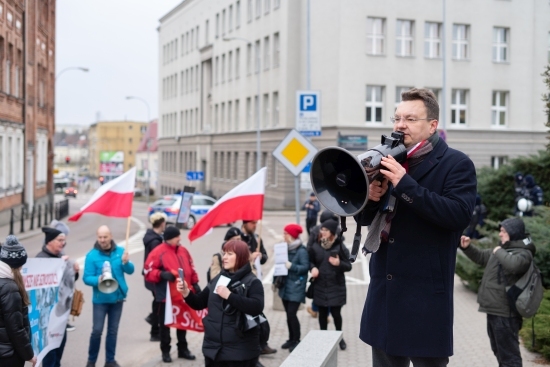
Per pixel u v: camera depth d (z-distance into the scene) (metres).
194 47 75.19
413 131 3.44
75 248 26.62
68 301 8.91
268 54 55.91
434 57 46.44
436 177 3.40
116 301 9.59
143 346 11.23
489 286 7.64
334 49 45.94
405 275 3.40
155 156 117.62
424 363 3.44
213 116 69.31
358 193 3.16
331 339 5.16
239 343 6.89
